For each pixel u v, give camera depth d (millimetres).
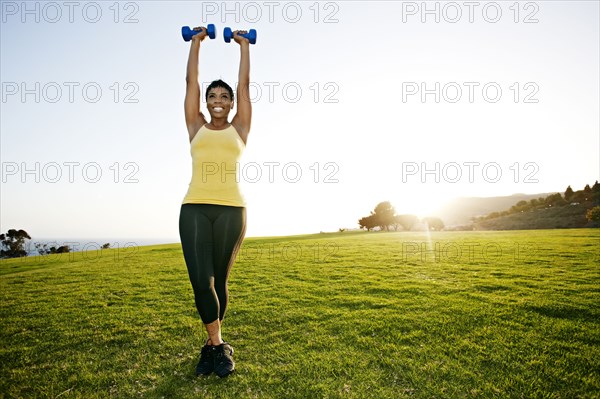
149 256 14461
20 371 3211
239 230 2895
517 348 3363
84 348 3750
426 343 3525
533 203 63375
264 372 2955
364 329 3969
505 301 5113
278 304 5250
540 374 2846
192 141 2918
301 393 2607
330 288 6367
